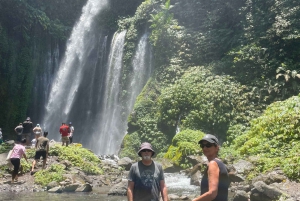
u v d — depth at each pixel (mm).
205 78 21062
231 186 11109
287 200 7680
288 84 18500
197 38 24344
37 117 32375
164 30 25203
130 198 4852
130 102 26969
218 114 18734
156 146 20719
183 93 20547
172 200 9414
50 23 33281
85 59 33062
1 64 29781
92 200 9117
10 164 12523
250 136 15188
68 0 35031
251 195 8516
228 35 23453
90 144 29562
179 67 23562
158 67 24469
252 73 20156
